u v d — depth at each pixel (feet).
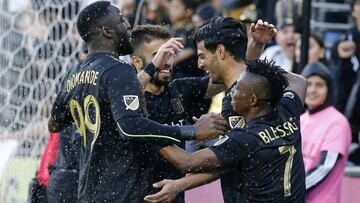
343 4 58.70
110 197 31.53
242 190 31.27
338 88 51.29
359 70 51.62
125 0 50.70
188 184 30.76
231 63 31.89
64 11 45.24
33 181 41.73
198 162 30.53
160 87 33.53
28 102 45.42
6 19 45.50
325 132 41.47
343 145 41.19
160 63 32.55
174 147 30.83
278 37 51.52
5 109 45.32
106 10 31.81
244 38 32.01
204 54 32.17
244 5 52.85
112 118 31.17
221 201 39.75
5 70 45.47
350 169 43.47
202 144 33.73
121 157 31.50
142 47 34.40
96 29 31.68
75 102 31.99
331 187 41.04
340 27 57.82
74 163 38.88
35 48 45.50
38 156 44.50
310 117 42.27
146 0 50.80
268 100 30.78
